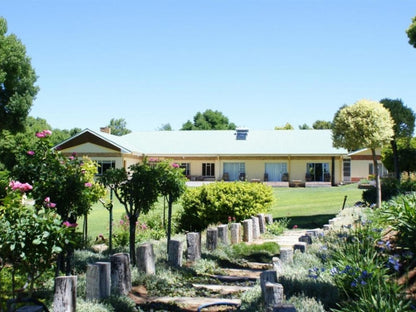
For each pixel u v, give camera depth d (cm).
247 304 609
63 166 712
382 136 1612
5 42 3616
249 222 1284
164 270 837
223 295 713
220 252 1040
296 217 1816
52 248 486
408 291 560
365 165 3834
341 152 3803
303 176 3922
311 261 798
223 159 4019
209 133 4406
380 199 1599
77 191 705
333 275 600
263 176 3988
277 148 3991
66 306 543
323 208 2044
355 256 622
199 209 1538
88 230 1485
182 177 1000
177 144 4209
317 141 4041
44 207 643
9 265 699
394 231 853
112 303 624
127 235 1166
